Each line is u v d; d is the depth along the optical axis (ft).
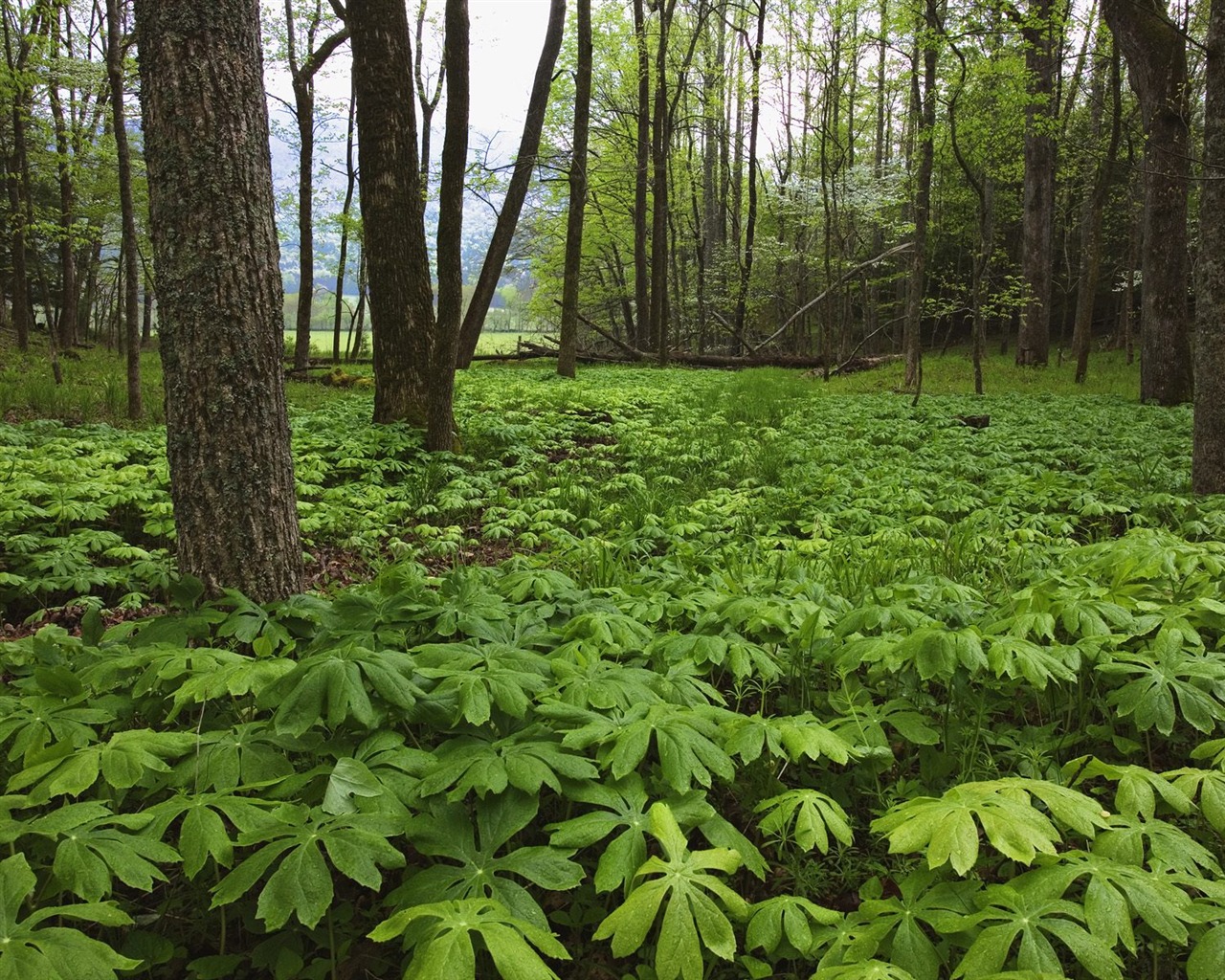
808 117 94.73
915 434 34.50
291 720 6.13
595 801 5.92
